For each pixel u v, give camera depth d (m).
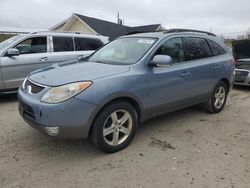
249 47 10.66
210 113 5.89
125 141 4.01
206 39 5.55
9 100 6.90
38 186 3.08
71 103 3.34
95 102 3.49
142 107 4.14
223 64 5.70
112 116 3.78
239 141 4.43
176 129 4.91
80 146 4.10
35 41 7.21
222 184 3.18
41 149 3.97
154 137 4.51
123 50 4.64
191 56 5.02
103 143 3.73
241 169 3.53
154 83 4.22
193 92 5.03
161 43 4.49
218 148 4.14
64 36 7.77
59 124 3.34
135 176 3.32
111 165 3.57
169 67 4.50
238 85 9.24
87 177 3.28
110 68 3.96
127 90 3.82
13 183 3.12
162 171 3.44
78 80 3.47
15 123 5.02
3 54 6.57
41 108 3.35
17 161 3.62
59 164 3.57
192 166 3.58
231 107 6.55
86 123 3.49
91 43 8.36
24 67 6.84
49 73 3.87
